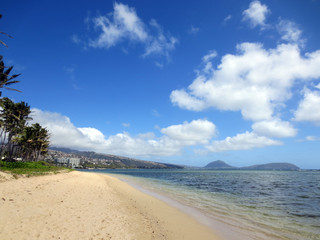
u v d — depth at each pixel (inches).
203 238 336.5
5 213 332.2
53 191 629.3
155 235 327.3
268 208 641.6
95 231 305.9
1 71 1311.5
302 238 351.3
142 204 609.0
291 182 1994.3
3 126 1902.1
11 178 810.8
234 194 999.6
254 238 347.6
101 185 1087.6
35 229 281.1
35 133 2561.5
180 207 602.9
